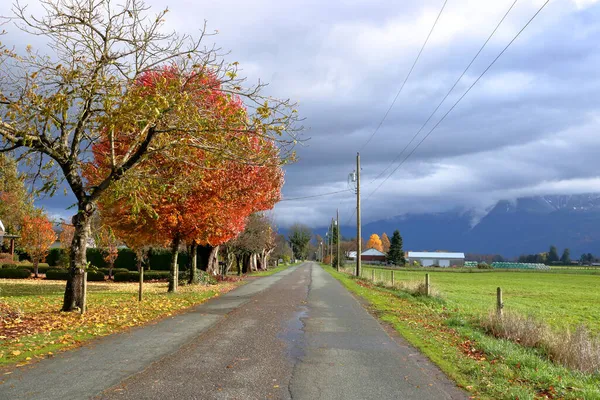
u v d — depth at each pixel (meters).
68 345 8.59
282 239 101.19
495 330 12.15
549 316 20.75
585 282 53.88
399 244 121.25
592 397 6.47
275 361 7.92
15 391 5.82
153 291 22.78
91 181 17.78
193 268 28.16
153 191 14.16
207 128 12.23
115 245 39.25
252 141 14.65
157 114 10.83
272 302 17.69
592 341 10.17
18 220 39.12
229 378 6.75
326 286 28.22
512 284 48.06
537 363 8.41
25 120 11.20
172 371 7.01
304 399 5.94
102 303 15.54
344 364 7.93
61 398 5.59
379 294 23.16
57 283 30.59
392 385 6.73
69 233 39.78
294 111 12.20
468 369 7.77
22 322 10.71
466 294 32.50
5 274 35.19
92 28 11.84
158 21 12.16
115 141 14.66
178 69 12.91
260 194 24.27
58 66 11.76
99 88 11.80
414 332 11.62
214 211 20.95
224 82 12.03
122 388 6.06
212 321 12.24
